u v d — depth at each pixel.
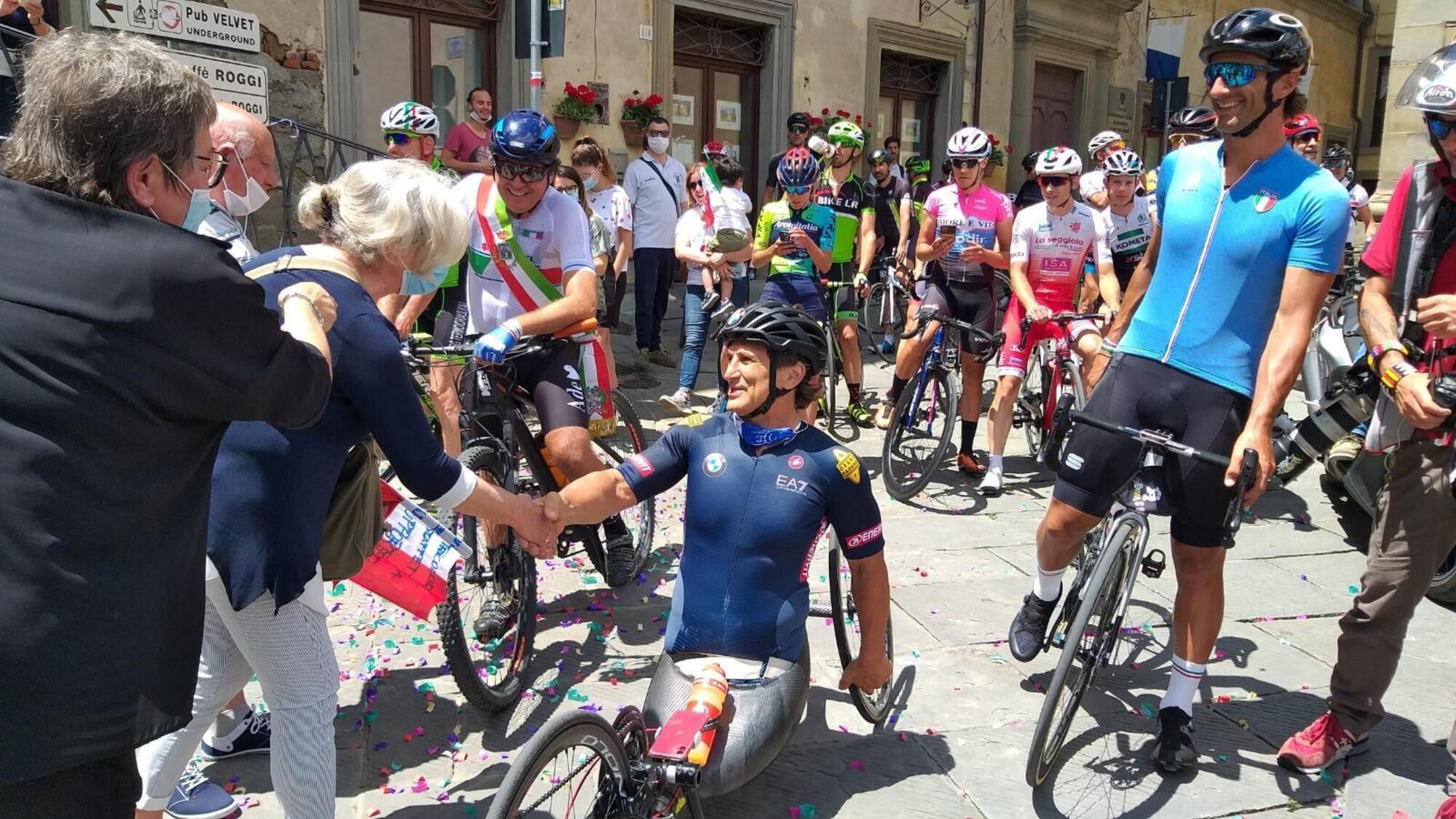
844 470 2.61
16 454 1.35
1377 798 2.94
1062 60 16.61
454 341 4.46
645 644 3.74
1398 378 2.79
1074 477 3.12
